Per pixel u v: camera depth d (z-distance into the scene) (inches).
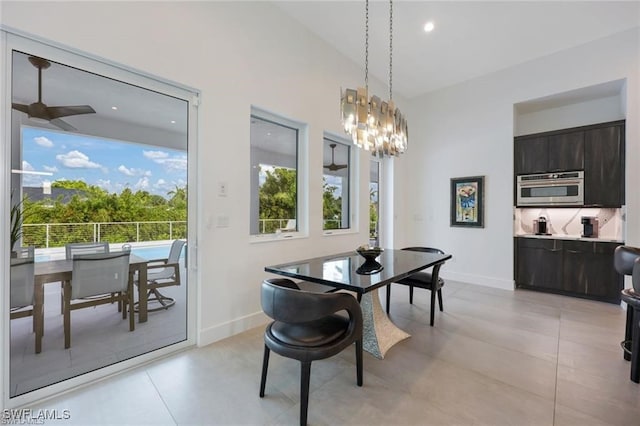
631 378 78.4
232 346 99.2
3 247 65.9
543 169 162.6
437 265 115.2
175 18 92.0
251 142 123.2
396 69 174.6
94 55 76.3
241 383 77.6
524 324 118.0
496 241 177.0
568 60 151.3
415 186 216.1
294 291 62.6
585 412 65.9
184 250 97.3
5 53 65.4
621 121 140.3
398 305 142.1
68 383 74.1
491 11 123.5
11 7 64.5
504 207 173.9
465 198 189.6
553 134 159.5
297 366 86.6
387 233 213.9
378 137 96.3
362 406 68.3
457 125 193.8
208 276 101.2
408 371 83.4
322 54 145.9
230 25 106.8
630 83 134.4
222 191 104.9
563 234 168.9
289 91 129.3
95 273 81.4
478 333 109.3
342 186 170.2
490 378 79.7
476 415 65.2
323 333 66.9
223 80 104.7
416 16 127.4
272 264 123.8
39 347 72.1
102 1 77.4
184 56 94.0
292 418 64.7
